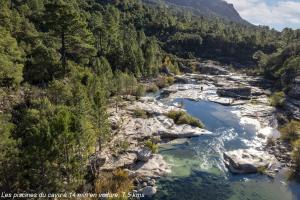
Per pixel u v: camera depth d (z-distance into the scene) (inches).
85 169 1290.6
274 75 4106.8
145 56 4500.5
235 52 6692.9
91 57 3196.4
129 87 3068.4
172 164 1695.4
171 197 1368.1
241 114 2785.4
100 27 3727.9
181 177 1558.8
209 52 6707.7
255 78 4483.3
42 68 2181.3
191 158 1786.4
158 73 4498.0
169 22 7603.4
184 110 2753.4
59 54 2628.0
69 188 1152.8
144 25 7258.9
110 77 2869.1
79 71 2495.1
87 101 1603.1
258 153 1818.4
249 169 1633.9
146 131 2017.7
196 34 7047.2
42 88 2058.3
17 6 3750.0
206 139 2110.0
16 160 1070.4
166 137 2073.1
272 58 4544.8
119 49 3875.5
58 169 1126.4
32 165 1063.6
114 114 2209.6
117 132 1929.1
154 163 1648.6
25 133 1302.9
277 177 1588.3
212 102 3275.1
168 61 5152.6
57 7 2289.6
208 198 1376.7
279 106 2960.1
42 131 1063.0
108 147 1689.2
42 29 3319.4
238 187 1483.8
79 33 2493.8
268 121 2566.4
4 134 1059.9
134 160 1614.2
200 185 1487.5
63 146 1117.1
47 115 1485.0
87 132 1243.2
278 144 2016.5
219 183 1514.5
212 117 2691.9
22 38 2600.9
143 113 2340.1
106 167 1499.8
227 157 1771.7
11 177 1083.9
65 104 1833.2
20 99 1811.0
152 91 3646.7
